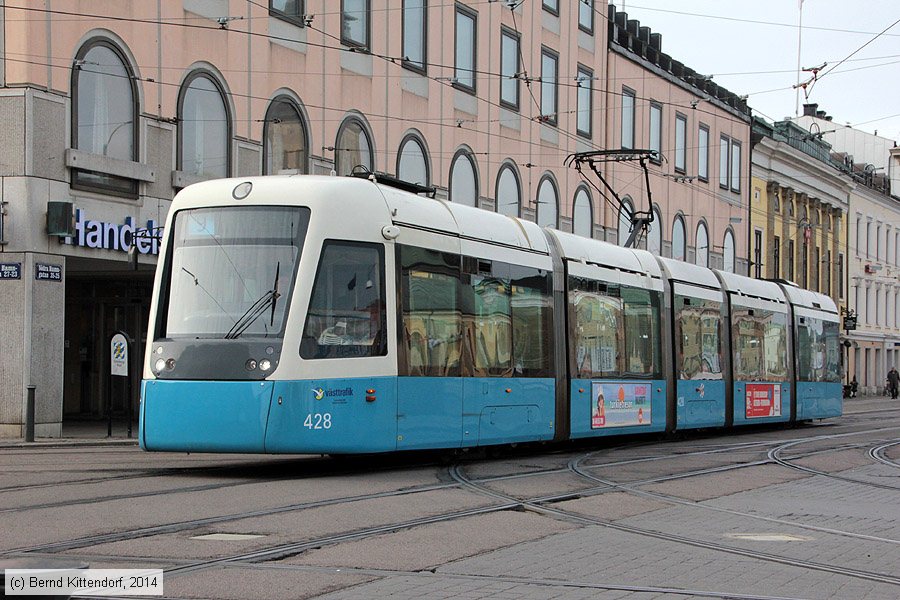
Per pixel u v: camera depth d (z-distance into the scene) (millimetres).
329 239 14516
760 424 29250
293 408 13977
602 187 44219
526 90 39188
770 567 9258
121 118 24672
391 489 13398
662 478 15984
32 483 13133
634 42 47406
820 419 35562
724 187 55312
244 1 27594
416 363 15609
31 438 21844
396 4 32875
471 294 16984
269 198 14602
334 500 12148
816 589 8406
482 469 16453
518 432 18094
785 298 30922
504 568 8781
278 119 28656
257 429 13867
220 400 14031
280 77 28672
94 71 24062
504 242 18078
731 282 27609
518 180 38750
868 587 8578
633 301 22484
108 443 21891
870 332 78312
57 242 23297
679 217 50469
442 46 34844
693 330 25125
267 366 13969
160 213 25562
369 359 14820
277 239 14430
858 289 76500
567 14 41844
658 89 48719
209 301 14438
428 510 11711
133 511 10898
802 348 31625
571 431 19797
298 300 14156
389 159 32469
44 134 23000
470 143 36188
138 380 29047
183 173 25938
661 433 24938
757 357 28562
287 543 9391
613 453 20469
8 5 22766
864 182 78438
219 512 10984
